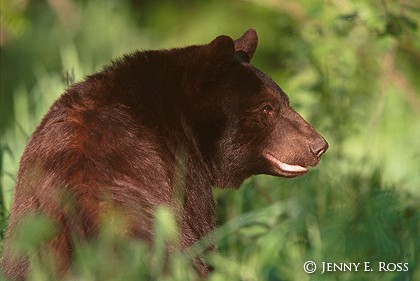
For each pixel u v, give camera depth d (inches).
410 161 647.1
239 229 458.3
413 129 747.4
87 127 362.9
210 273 382.3
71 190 335.9
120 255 315.0
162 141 384.8
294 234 454.0
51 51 896.3
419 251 440.1
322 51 677.3
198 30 986.1
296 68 698.8
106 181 344.8
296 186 526.3
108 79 389.4
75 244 322.7
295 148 419.5
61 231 329.1
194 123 401.4
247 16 987.9
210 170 408.8
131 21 919.0
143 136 373.7
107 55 824.3
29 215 343.0
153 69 398.9
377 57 745.0
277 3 758.5
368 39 727.1
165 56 404.5
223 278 384.5
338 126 609.3
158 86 395.5
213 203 407.2
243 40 458.3
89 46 829.2
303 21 744.3
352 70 688.4
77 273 315.9
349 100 654.5
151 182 360.8
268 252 429.1
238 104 407.8
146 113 386.3
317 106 617.6
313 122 609.3
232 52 402.3
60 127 361.4
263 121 414.6
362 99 759.1
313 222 465.4
